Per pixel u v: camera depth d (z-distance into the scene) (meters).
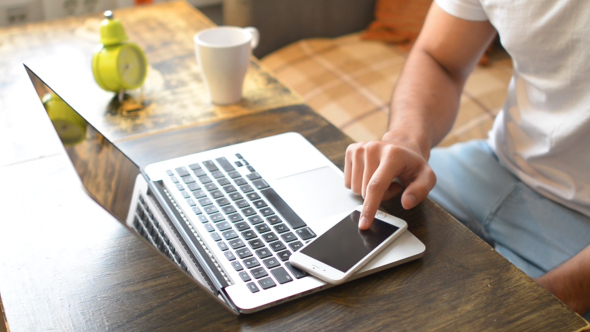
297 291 0.50
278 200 0.64
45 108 0.52
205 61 0.85
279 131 0.81
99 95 0.91
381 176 0.62
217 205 0.62
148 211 0.61
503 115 0.97
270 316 0.48
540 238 0.84
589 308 0.70
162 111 0.86
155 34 1.18
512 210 0.90
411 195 0.63
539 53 0.81
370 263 0.54
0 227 0.59
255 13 1.83
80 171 0.49
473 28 0.94
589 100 0.77
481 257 0.56
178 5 1.37
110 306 0.49
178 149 0.75
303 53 1.87
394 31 1.93
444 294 0.51
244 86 0.96
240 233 0.58
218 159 0.72
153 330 0.47
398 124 0.83
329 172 0.70
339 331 0.47
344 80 1.71
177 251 0.56
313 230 0.59
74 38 1.15
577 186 0.83
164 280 0.53
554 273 0.71
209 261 0.54
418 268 0.55
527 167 0.92
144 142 0.77
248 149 0.75
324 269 0.52
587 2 0.74
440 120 0.90
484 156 1.02
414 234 0.60
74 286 0.51
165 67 1.03
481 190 0.95
